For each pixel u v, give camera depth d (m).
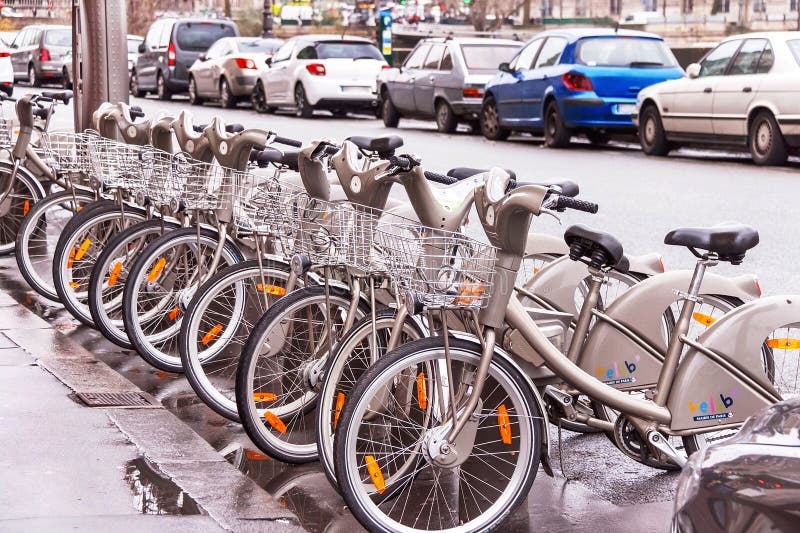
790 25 59.28
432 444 4.36
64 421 5.43
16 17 65.88
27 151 9.38
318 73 26.91
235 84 30.00
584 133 21.73
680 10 63.88
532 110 20.97
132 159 6.88
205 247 6.49
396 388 4.77
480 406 4.42
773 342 5.05
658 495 5.00
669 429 4.74
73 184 8.12
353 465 4.34
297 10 81.44
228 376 6.21
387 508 4.70
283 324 5.25
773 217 12.00
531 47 21.50
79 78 11.08
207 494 4.62
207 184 6.28
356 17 76.69
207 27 33.62
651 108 19.12
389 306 5.16
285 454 5.24
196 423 5.87
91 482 4.68
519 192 4.20
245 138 6.19
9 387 5.97
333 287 5.22
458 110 23.38
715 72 18.05
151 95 36.91
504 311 4.36
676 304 5.20
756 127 17.23
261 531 4.31
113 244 6.88
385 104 25.70
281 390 5.40
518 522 4.64
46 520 4.27
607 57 20.02
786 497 2.43
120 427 5.38
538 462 4.48
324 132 22.92
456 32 66.56
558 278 5.61
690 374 4.73
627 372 5.09
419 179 4.85
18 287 8.80
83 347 6.98
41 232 8.27
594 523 4.64
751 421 2.85
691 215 12.12
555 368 4.62
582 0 69.44
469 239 4.37
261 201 5.59
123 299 6.50
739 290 5.29
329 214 5.18
